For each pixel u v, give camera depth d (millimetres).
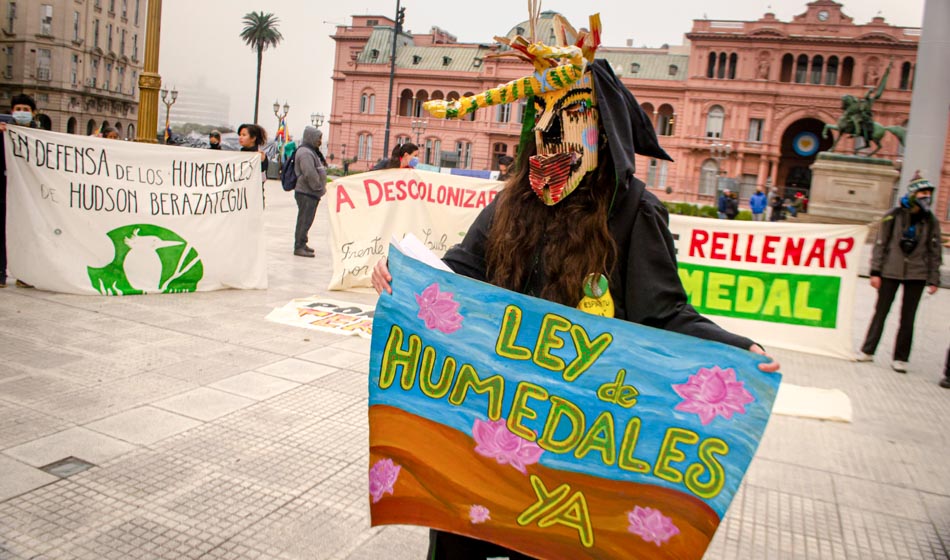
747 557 2930
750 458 1602
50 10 66688
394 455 1873
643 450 1685
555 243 1806
